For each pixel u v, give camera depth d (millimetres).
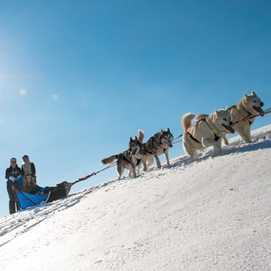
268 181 5555
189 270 3918
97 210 7449
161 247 4762
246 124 8820
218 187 6020
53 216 8664
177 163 9516
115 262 4805
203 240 4488
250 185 5652
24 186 12289
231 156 7352
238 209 5008
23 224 9258
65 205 9281
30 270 5648
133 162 10391
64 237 6789
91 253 5438
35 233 7906
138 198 7012
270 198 4992
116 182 9703
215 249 4156
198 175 6859
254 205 4953
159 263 4309
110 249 5320
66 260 5512
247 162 6602
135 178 8906
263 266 3600
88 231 6520
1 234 9164
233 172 6391
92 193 9164
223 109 8641
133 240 5324
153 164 11297
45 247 6676
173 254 4410
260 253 3812
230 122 8633
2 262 6828
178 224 5270
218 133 8516
